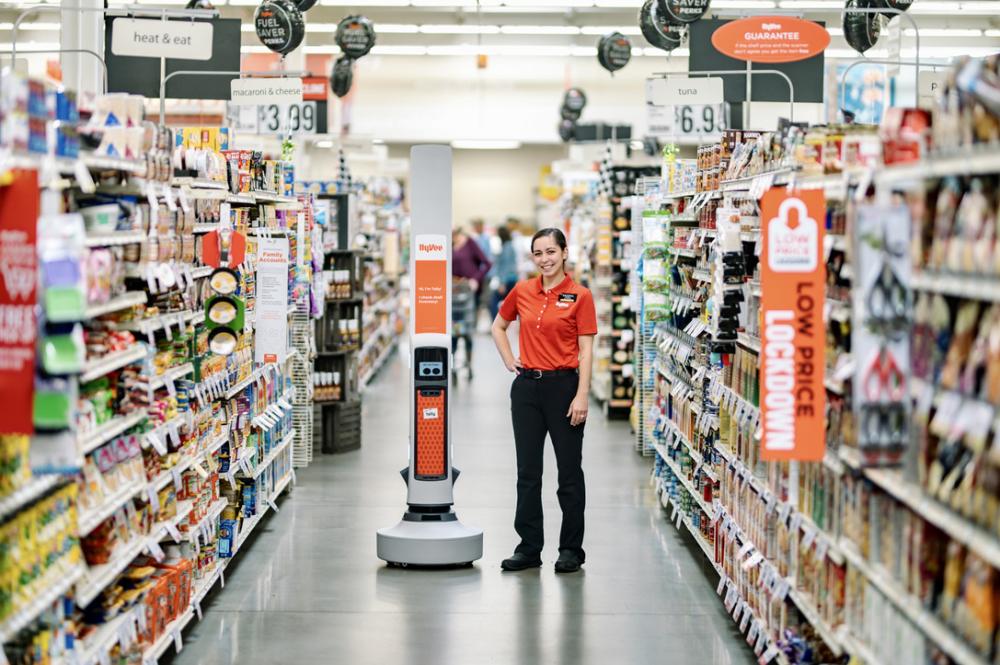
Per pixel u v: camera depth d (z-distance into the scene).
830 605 4.19
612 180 13.16
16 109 3.38
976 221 3.00
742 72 9.44
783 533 4.90
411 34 21.28
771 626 5.05
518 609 6.28
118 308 4.55
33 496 3.54
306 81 15.34
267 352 7.80
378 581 6.83
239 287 6.94
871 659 3.69
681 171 8.98
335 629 5.91
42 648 3.70
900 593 3.46
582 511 7.09
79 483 4.18
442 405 7.24
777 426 4.11
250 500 7.71
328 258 11.99
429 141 27.70
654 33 11.55
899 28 9.76
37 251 3.26
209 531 6.14
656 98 9.79
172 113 18.66
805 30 7.71
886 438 3.63
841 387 3.99
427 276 7.18
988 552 2.75
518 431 7.09
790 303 4.10
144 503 5.14
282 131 11.71
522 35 21.75
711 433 6.89
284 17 10.86
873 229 3.54
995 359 2.90
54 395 3.55
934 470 3.27
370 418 13.76
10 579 3.45
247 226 7.63
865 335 3.57
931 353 3.39
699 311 7.26
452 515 7.27
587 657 5.50
